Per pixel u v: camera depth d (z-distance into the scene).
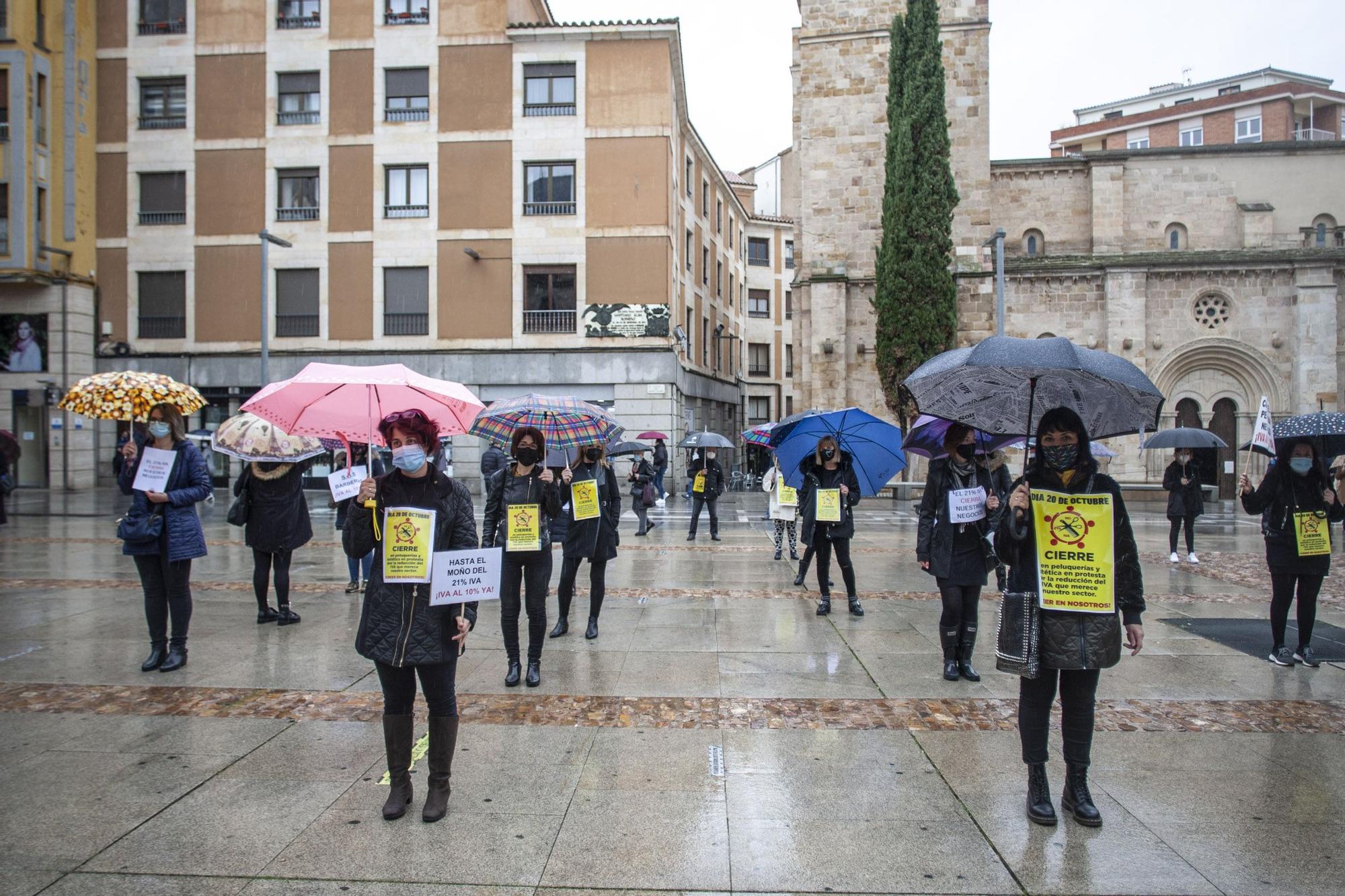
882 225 24.36
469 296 28.25
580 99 28.02
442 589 4.01
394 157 28.33
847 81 26.77
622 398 28.03
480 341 28.25
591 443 7.71
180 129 28.73
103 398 6.41
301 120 28.58
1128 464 26.80
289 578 8.61
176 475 6.56
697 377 35.09
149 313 28.97
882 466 8.80
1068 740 4.10
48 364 27.69
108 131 28.84
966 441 6.54
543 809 4.16
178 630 6.62
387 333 28.52
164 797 4.25
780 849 3.78
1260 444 7.04
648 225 27.94
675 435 28.77
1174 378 26.94
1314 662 6.84
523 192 28.25
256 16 28.53
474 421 5.16
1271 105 53.69
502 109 28.20
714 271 39.41
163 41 28.70
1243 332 26.41
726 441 16.36
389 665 3.99
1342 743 5.11
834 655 7.12
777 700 5.91
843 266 26.70
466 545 4.22
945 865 3.64
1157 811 4.17
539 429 6.52
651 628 8.19
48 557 12.90
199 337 28.73
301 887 3.44
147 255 28.78
